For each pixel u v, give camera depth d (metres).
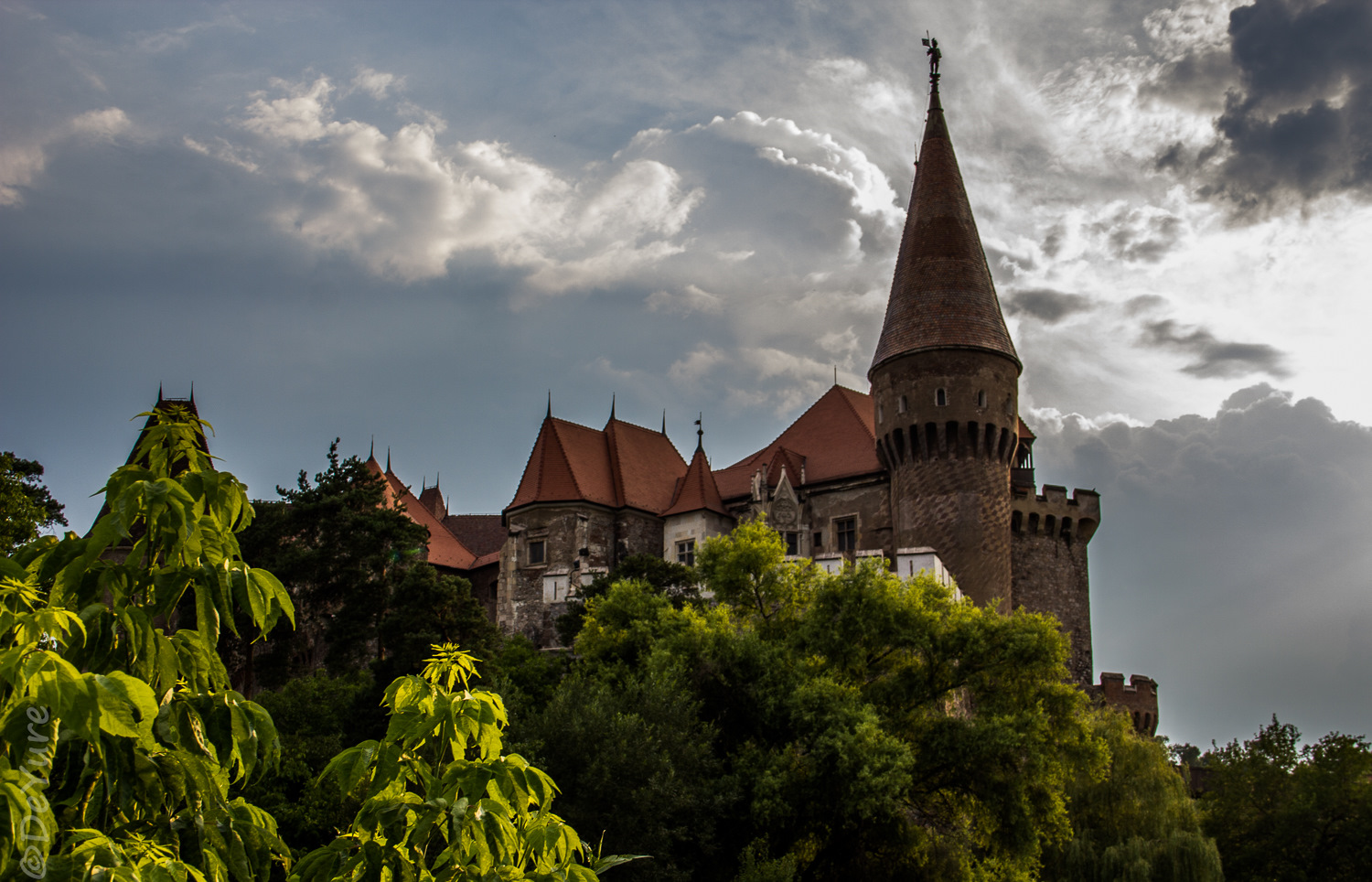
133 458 6.47
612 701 31.52
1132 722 59.00
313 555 44.50
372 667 36.12
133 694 4.79
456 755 7.34
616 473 64.56
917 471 56.16
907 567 48.94
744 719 34.88
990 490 55.41
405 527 45.94
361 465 47.69
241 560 6.14
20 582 5.57
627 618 41.50
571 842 7.15
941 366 56.00
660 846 27.31
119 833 5.64
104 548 5.58
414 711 7.29
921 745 34.94
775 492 61.38
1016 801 32.81
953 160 61.66
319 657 49.97
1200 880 40.72
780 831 31.91
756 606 41.72
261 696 38.03
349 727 35.41
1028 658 35.44
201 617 5.71
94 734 4.68
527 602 61.59
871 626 36.25
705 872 30.53
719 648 35.38
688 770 30.42
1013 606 58.84
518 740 29.48
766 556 40.97
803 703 32.84
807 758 31.94
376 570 44.59
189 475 6.14
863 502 59.50
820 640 36.56
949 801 35.34
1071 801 45.62
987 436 55.81
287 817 30.03
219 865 5.75
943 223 59.34
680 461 69.81
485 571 68.25
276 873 25.31
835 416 64.75
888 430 57.31
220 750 5.73
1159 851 41.66
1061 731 36.09
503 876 6.93
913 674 36.31
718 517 62.88
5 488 36.47
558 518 61.78
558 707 30.30
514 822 7.36
